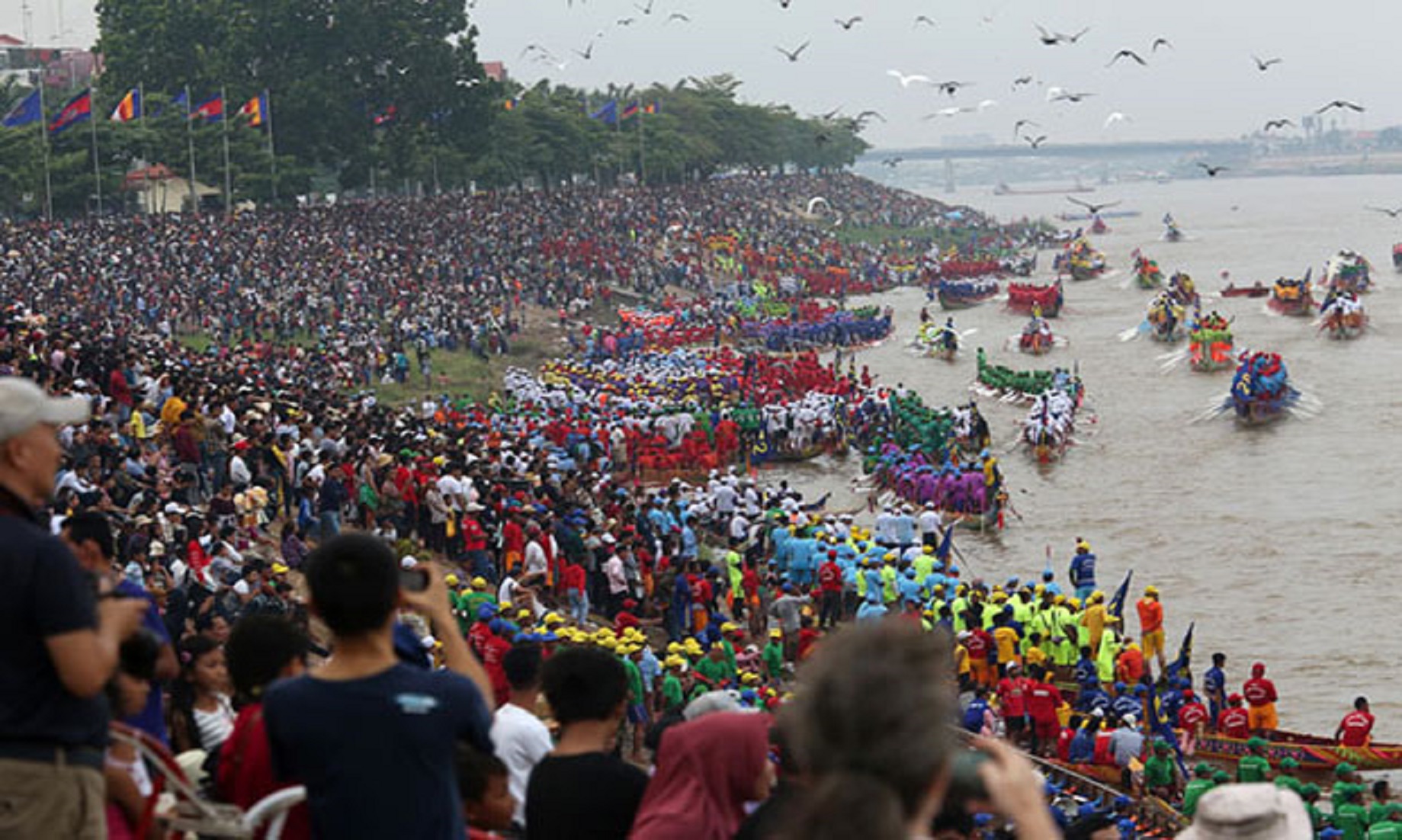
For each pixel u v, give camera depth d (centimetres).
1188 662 4819
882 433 9031
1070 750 4003
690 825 944
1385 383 10662
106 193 15225
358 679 866
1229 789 834
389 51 17575
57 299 10675
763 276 19938
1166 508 7512
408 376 11775
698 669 4009
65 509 3712
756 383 10512
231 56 17238
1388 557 6369
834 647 534
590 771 1054
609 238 18425
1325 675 5003
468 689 881
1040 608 4784
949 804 593
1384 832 3322
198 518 3738
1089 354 13075
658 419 8600
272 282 12862
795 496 6506
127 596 1029
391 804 845
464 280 14788
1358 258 17150
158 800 1015
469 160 19050
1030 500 7844
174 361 7506
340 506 4894
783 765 905
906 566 5397
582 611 4909
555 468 6769
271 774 984
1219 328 11575
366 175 18338
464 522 5000
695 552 5634
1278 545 6688
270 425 5291
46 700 836
